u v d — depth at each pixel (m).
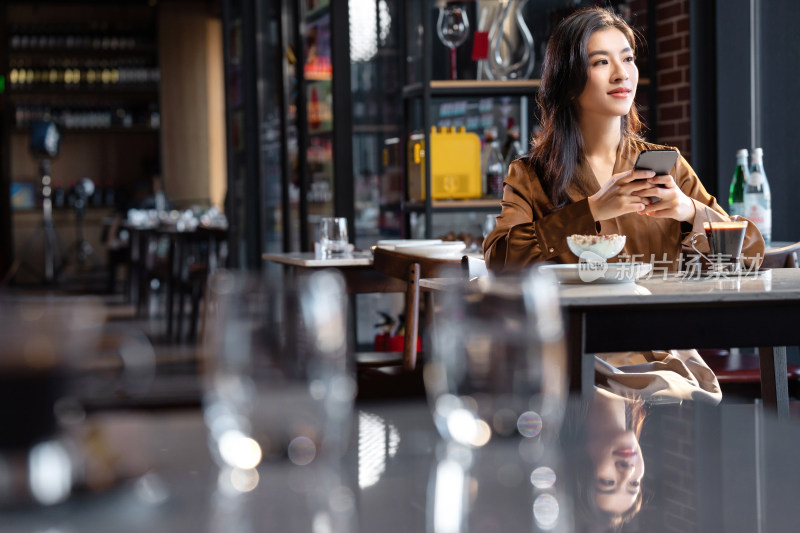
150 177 12.88
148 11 12.76
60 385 0.49
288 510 0.49
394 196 4.90
